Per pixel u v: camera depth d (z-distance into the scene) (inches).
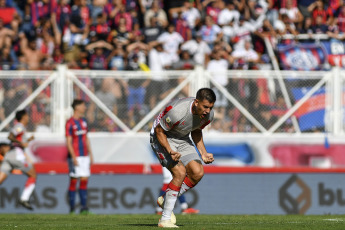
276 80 1940.2
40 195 1712.6
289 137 1941.4
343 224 985.5
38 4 2262.6
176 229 851.4
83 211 1598.2
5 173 1601.9
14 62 2123.5
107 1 2265.0
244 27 2196.1
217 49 2095.2
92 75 1899.6
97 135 1903.3
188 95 1909.4
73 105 1606.8
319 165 1951.3
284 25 2209.6
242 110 1927.9
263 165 1934.1
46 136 1891.0
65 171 1867.6
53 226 963.3
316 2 2260.1
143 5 2287.2
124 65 2030.0
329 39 2169.0
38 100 1888.5
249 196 1722.4
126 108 1907.0
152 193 1711.4
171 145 925.8
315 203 1705.2
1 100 1867.6
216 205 1717.5
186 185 940.6
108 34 2146.9
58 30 2229.3
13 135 1608.0
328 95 1956.2
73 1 2260.1
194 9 2285.9
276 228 879.1
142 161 1911.9
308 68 2054.6
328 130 1959.9
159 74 1903.3
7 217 1353.3
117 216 1427.2
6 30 2186.3
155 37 2166.6
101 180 1707.7
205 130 1919.3
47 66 1921.8
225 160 1920.5
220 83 1921.8
